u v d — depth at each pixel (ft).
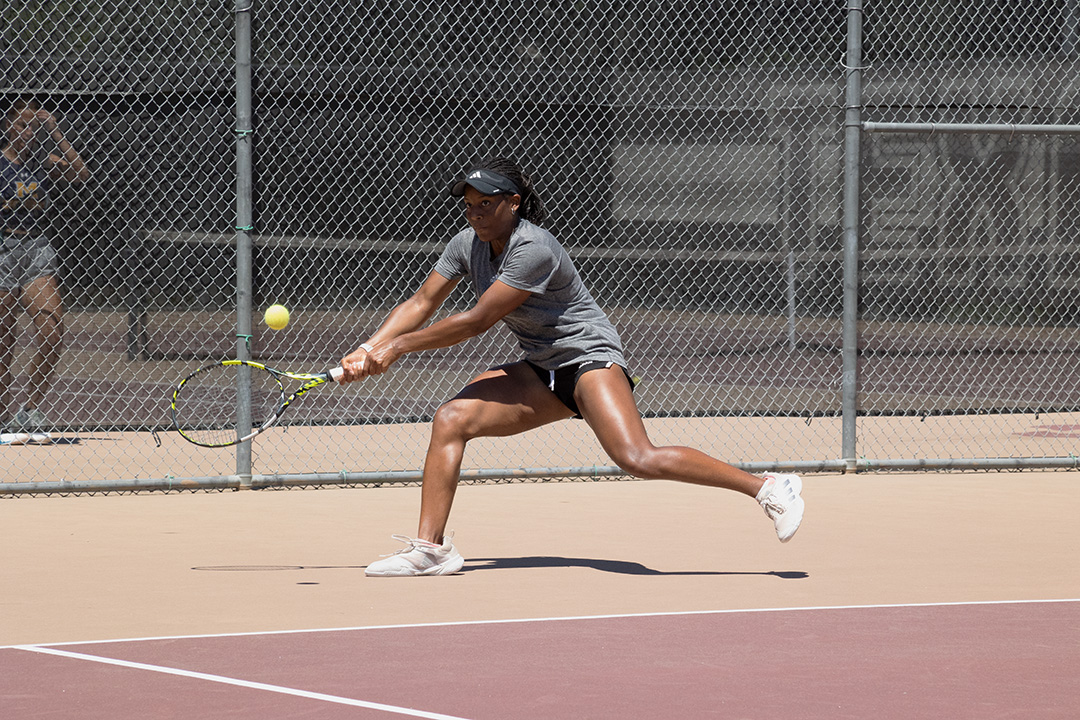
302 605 56.59
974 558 67.51
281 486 87.76
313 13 112.16
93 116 110.83
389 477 86.99
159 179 114.01
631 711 41.60
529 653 48.65
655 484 92.22
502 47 115.24
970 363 124.98
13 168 105.81
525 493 88.43
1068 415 124.16
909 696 43.37
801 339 122.01
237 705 42.09
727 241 120.57
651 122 118.32
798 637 51.24
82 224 113.60
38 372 107.04
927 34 120.78
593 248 118.01
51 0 108.58
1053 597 58.70
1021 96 121.60
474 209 60.80
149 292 117.08
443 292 64.64
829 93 120.26
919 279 123.95
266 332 114.21
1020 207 124.36
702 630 52.31
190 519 77.87
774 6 119.24
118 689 43.80
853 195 93.76
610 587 60.44
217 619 53.98
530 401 63.62
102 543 70.64
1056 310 125.29
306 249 114.01
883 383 123.95
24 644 49.88
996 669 46.70
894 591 59.72
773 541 72.28
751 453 102.83
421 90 114.42
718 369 121.19
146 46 110.93
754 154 120.06
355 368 61.11
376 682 44.73
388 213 114.83
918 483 92.27
